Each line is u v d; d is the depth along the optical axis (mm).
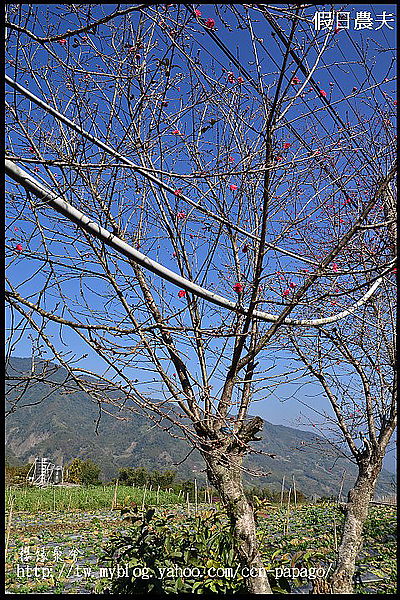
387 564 8930
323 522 13789
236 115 3492
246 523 3594
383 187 3154
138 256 2521
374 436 5191
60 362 2551
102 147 2684
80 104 3152
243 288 3238
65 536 14422
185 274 3736
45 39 2311
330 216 4234
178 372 3480
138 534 4773
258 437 3475
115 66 3131
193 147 3525
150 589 4152
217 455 2922
